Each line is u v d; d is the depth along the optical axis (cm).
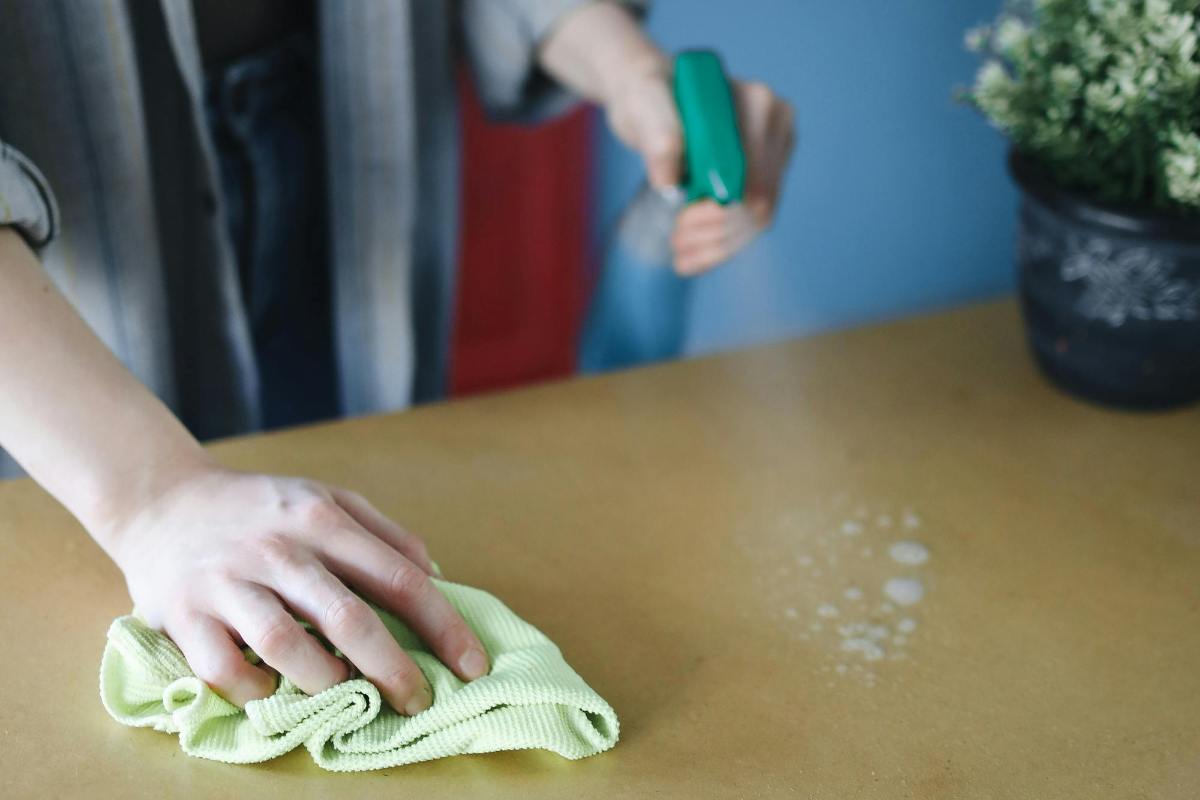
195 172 80
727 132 71
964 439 70
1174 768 47
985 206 100
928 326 84
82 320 55
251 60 79
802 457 68
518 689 45
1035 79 65
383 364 95
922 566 58
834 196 96
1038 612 56
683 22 88
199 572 47
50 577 55
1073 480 66
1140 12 60
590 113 90
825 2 88
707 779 45
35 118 73
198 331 86
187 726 44
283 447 66
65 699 48
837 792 45
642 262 98
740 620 54
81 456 50
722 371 77
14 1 69
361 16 80
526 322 99
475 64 86
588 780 45
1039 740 48
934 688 50
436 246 93
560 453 67
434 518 60
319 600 46
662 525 61
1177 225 62
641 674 51
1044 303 71
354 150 85
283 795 44
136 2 74
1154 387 71
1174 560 60
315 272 90
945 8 90
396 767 45
